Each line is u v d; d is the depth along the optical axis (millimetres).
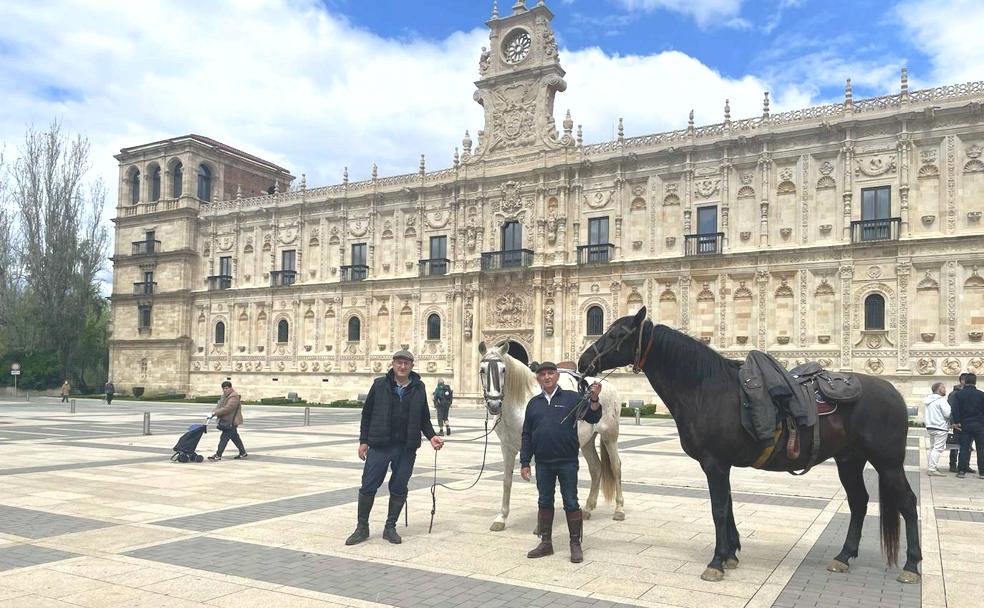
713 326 47719
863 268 43156
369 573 9031
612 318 51375
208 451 24188
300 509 13305
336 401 59812
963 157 41062
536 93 55938
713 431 9383
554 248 54156
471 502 14258
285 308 67438
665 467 20312
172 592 8164
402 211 62375
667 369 9828
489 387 11547
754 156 47062
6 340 81625
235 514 12797
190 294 72750
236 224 71188
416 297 60688
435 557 9867
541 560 9742
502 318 56438
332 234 66000
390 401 11000
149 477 17562
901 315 41781
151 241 75188
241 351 69625
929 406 19984
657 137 50438
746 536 11422
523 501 14406
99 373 86312
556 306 53406
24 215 78750
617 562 9672
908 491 9242
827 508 13992
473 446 26328
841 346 43375
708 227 48656
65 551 10039
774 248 45938
